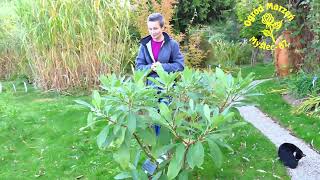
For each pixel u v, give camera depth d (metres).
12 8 8.13
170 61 3.93
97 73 6.78
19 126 5.23
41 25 6.71
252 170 3.84
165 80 2.83
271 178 3.69
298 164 3.94
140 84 2.60
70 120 5.43
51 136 4.92
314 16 5.97
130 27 7.98
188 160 2.55
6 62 8.54
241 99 3.02
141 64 3.95
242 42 9.78
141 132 2.70
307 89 5.79
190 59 8.16
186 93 2.97
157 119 2.51
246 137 4.59
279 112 5.42
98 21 6.64
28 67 7.95
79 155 4.34
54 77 6.89
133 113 2.58
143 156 4.04
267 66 8.77
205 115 2.48
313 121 4.96
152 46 3.91
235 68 8.70
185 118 2.85
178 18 9.71
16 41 8.15
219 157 2.56
